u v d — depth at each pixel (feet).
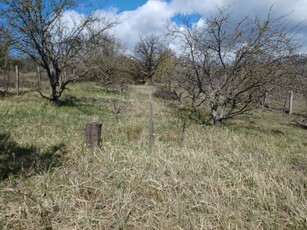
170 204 12.60
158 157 17.39
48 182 13.94
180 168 16.11
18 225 11.03
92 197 13.32
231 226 11.50
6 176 14.76
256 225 11.70
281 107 58.13
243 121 40.63
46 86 61.98
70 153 18.20
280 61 29.86
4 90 48.65
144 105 46.16
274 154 20.80
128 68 65.00
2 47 39.01
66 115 32.24
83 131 24.58
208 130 27.96
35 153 17.97
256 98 32.81
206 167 16.78
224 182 14.80
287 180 15.26
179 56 34.01
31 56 40.83
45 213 11.59
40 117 29.04
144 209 12.42
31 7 37.14
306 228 11.67
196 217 12.05
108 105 44.57
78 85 74.38
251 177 15.64
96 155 17.37
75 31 42.16
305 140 29.27
